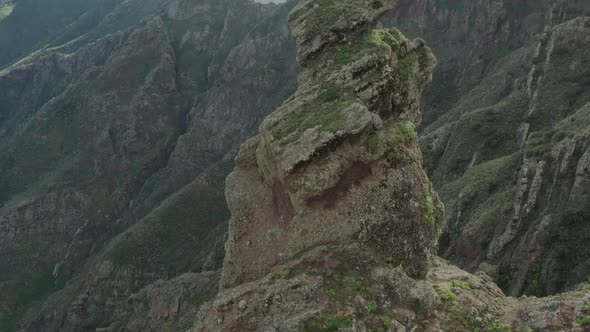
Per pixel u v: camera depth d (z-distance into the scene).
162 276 82.31
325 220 16.84
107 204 109.44
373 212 16.72
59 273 95.38
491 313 16.39
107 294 80.75
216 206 94.44
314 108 18.05
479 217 44.94
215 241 83.19
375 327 14.72
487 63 102.25
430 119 101.69
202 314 17.00
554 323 14.95
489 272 37.94
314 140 16.78
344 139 16.80
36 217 101.94
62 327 78.31
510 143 60.91
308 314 14.70
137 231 88.88
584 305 15.01
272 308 15.41
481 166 54.84
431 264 17.39
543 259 34.00
